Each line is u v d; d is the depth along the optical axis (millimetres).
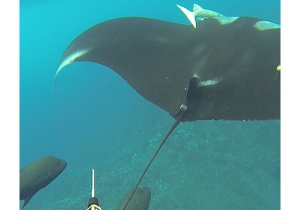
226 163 9047
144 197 3768
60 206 9508
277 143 9742
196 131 9961
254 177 8828
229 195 8180
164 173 8930
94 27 3732
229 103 2818
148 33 3602
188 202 7969
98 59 3484
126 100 17281
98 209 2053
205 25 3430
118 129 14016
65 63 3439
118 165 10438
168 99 3049
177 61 3266
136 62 3406
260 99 2803
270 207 8008
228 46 3113
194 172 8797
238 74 2922
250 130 10141
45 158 3656
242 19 3322
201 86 2949
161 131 11492
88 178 11430
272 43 3031
